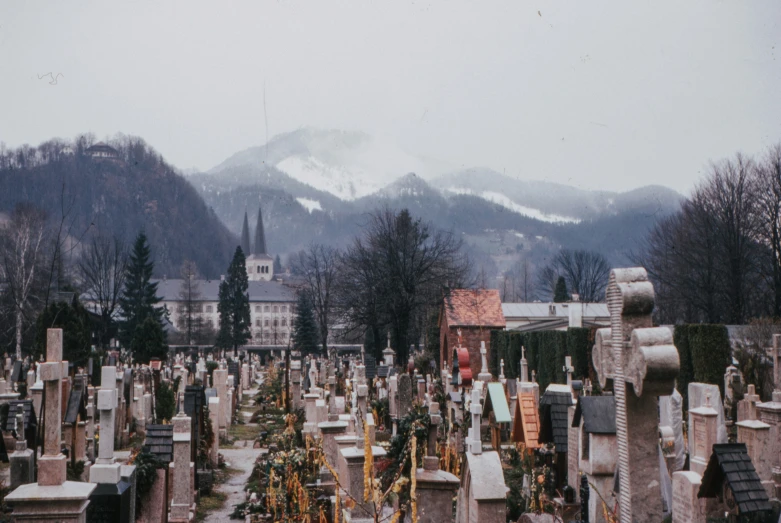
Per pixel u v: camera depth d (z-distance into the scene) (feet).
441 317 237.45
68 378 103.40
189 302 523.70
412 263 245.65
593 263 460.14
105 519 44.32
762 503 52.47
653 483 29.99
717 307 221.25
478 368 224.12
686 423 97.25
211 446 100.32
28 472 69.00
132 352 222.28
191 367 237.25
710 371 122.11
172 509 67.67
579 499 64.64
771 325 148.56
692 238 225.35
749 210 216.54
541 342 175.94
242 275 508.94
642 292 29.71
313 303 349.00
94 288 329.72
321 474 74.54
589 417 56.49
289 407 152.46
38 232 289.33
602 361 32.35
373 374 169.78
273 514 68.08
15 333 239.71
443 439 86.69
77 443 85.40
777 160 216.33
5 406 79.71
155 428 66.08
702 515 50.26
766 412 75.20
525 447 82.99
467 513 49.32
